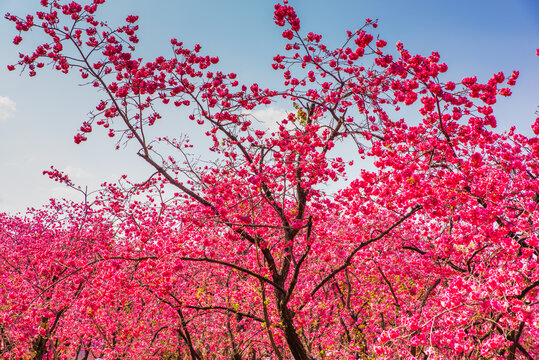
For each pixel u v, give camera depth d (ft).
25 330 36.29
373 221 36.83
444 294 20.79
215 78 34.01
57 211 64.69
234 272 46.91
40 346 43.39
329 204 32.94
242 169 33.22
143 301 44.62
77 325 41.47
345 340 44.24
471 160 23.65
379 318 41.70
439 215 24.45
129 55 30.58
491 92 23.22
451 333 21.65
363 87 32.14
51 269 37.04
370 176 26.04
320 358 40.32
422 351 23.90
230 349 44.11
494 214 21.70
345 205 32.19
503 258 25.85
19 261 48.24
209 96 34.63
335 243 34.19
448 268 28.66
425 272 33.50
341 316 43.65
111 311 41.65
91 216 52.70
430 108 25.43
